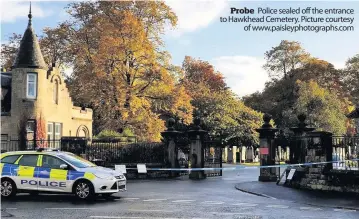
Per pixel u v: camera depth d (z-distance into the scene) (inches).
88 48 1753.2
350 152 781.3
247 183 948.6
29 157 675.4
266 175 1025.5
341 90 2642.7
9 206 585.6
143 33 1620.3
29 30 1534.2
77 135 1771.7
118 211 543.2
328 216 515.2
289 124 2330.2
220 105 2233.0
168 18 1765.5
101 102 1665.8
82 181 652.1
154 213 527.5
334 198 685.3
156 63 1657.2
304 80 2561.5
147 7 1727.4
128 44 1601.9
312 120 2274.9
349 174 738.2
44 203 617.9
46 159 671.1
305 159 815.7
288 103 2554.1
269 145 1034.1
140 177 1155.3
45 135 1519.4
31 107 1487.5
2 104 1513.3
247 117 2310.5
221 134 2170.3
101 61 1578.5
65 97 1676.9
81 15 1800.0
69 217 493.7
